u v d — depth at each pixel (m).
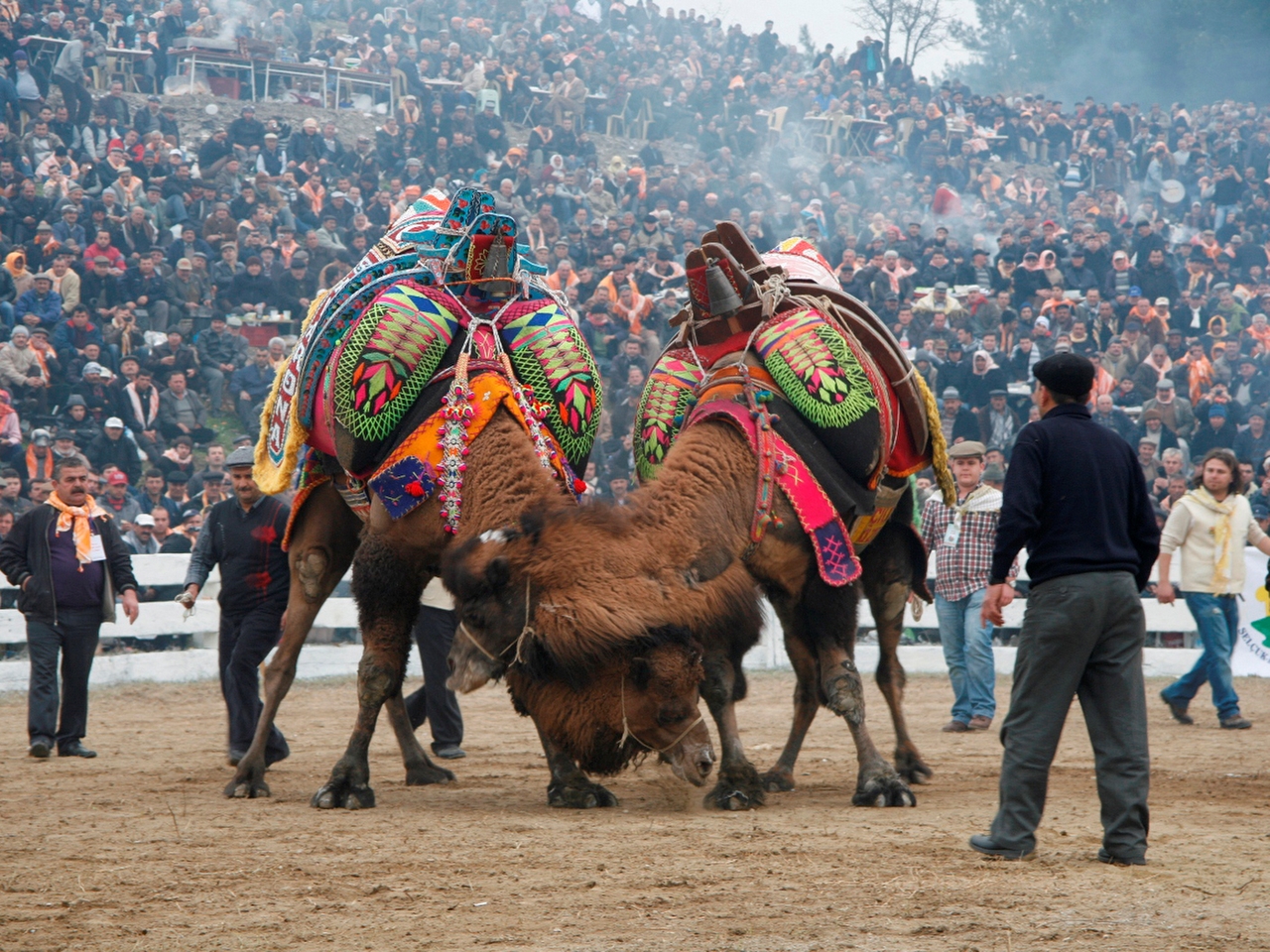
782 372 15.01
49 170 50.00
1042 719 11.12
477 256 15.37
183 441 39.09
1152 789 15.98
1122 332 52.16
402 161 61.91
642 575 11.84
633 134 78.81
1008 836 11.15
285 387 16.77
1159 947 8.30
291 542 16.72
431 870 10.79
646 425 16.11
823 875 10.44
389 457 14.41
